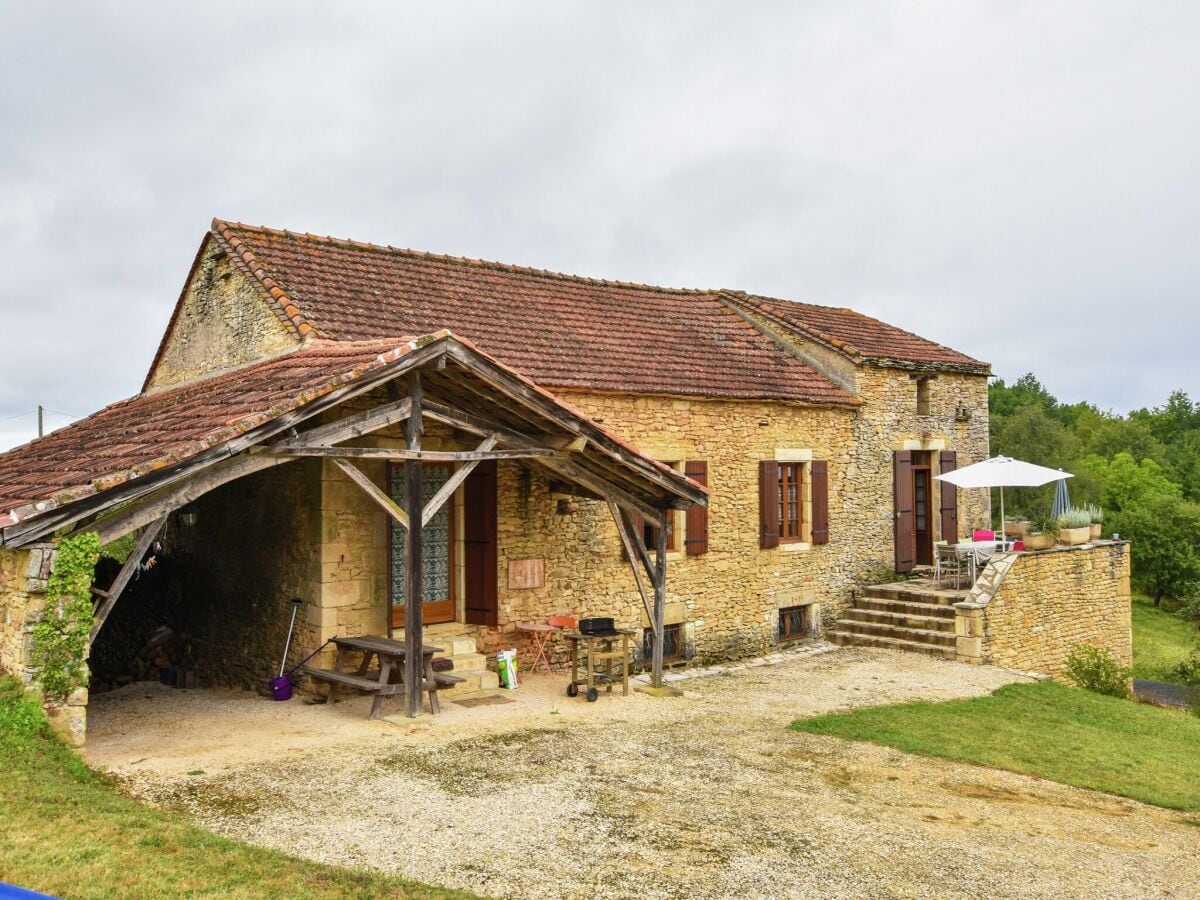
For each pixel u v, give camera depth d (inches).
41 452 430.9
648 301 667.4
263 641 440.5
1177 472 2185.0
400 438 428.8
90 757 306.8
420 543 364.5
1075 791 327.0
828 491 630.5
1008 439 1641.2
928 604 608.4
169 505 296.8
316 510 407.5
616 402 505.0
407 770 299.4
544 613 479.5
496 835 245.1
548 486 481.7
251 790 273.9
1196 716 513.7
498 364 356.5
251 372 413.4
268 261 490.0
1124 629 698.8
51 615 277.4
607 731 363.6
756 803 283.6
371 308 481.7
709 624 554.6
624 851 238.7
